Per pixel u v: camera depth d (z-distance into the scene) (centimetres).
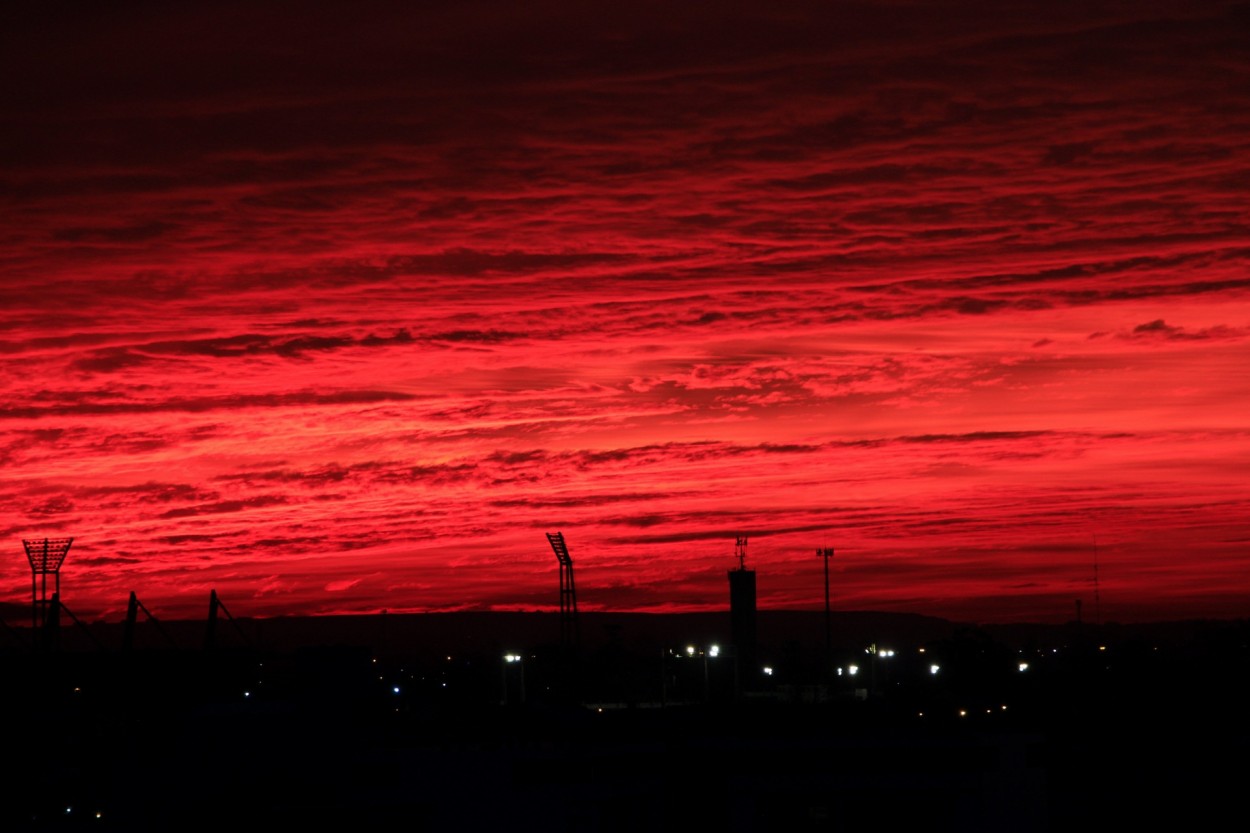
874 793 8562
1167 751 11150
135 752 8881
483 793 8262
